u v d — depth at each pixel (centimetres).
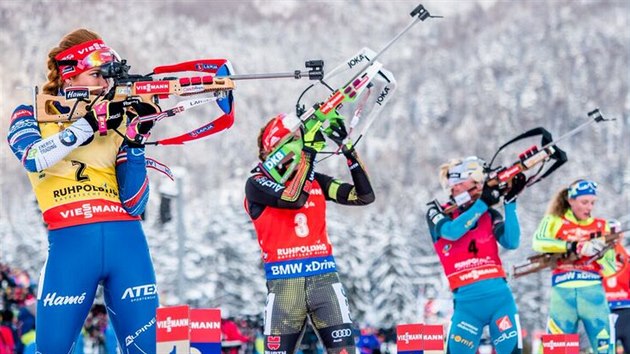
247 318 4425
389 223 8881
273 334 1273
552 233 1917
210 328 1096
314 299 1267
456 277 1677
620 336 2047
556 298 1923
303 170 1255
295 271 1273
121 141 1123
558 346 1351
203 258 8300
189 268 8219
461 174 1686
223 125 1178
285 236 1280
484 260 1670
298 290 1271
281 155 1249
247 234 8569
